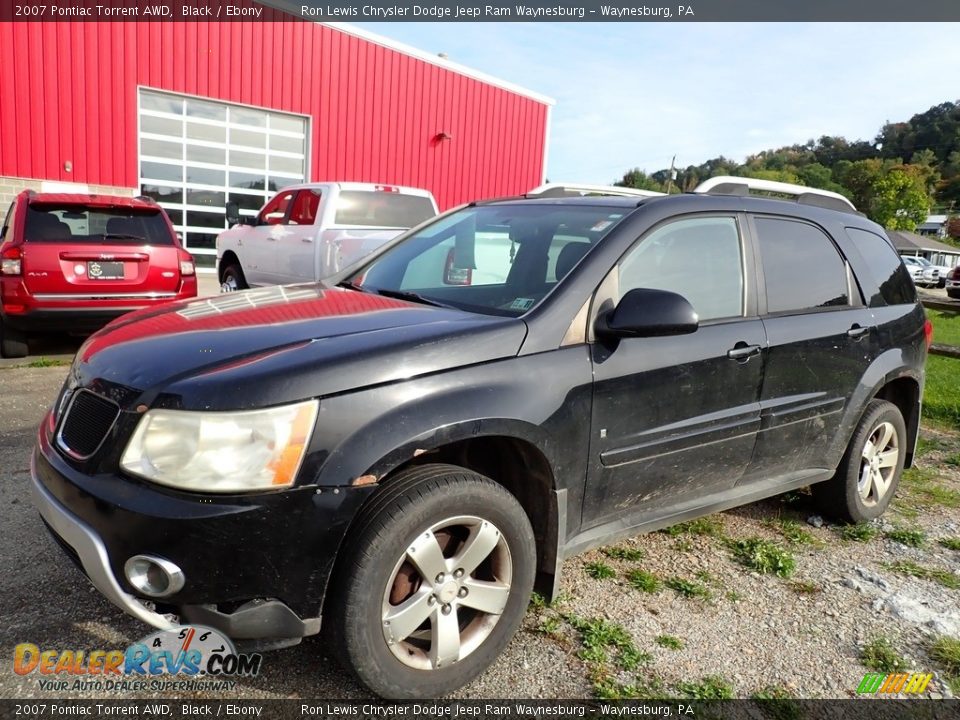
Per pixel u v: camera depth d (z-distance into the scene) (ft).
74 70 41.60
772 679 8.64
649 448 9.68
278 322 8.73
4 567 10.00
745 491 11.51
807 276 12.22
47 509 7.62
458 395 7.86
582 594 10.30
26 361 23.15
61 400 8.46
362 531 7.27
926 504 14.92
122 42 42.91
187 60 45.29
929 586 11.22
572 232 10.29
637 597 10.32
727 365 10.42
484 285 10.18
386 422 7.41
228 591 6.93
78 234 23.02
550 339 8.81
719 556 11.82
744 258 11.28
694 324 8.70
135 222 24.14
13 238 22.08
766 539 12.63
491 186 61.00
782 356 11.22
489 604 8.16
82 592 9.51
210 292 39.70
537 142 63.36
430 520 7.54
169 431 6.99
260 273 32.94
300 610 7.18
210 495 6.84
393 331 8.27
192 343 8.06
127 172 44.16
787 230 12.17
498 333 8.48
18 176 40.50
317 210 29.53
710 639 9.39
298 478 7.04
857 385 12.65
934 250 242.58
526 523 8.36
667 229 10.41
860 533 13.14
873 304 13.30
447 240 11.80
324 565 7.16
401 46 53.67
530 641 9.09
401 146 55.26
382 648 7.43
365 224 29.89
